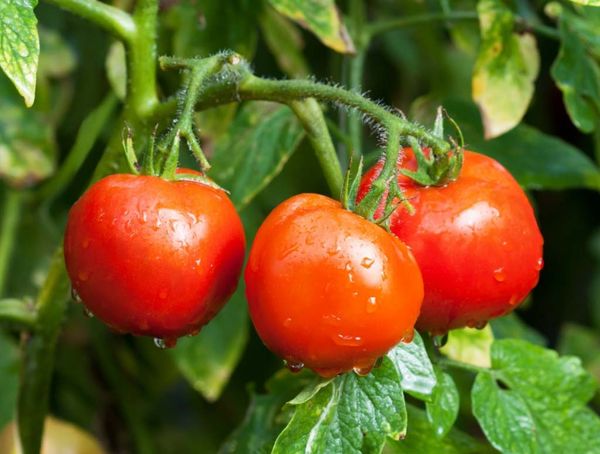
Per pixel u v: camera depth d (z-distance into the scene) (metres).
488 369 0.78
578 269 1.28
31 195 1.05
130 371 1.09
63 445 1.00
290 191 1.03
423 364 0.73
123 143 0.73
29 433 0.86
